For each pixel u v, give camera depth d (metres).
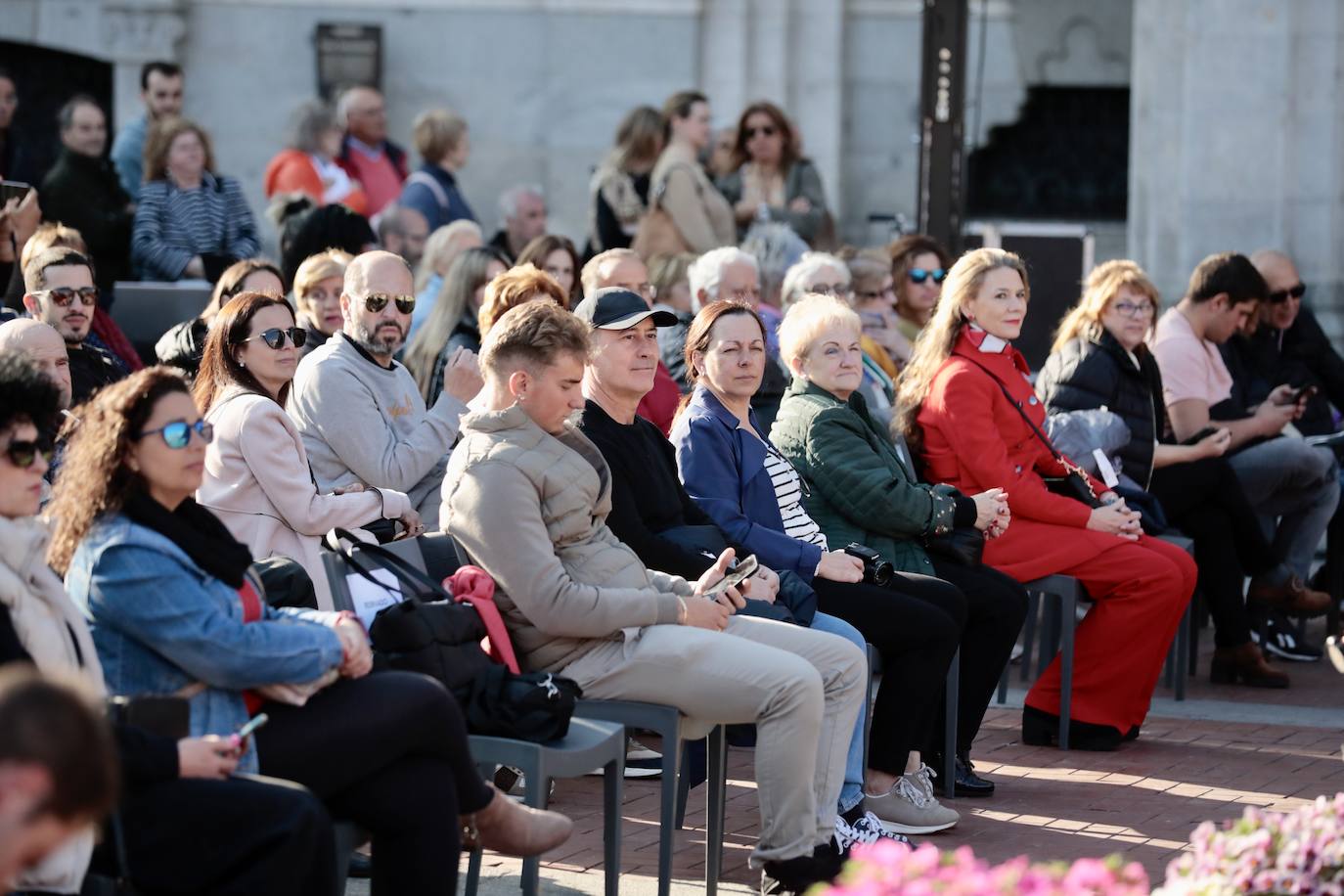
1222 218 14.74
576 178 16.25
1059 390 9.80
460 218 13.60
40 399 4.71
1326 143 14.63
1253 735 9.11
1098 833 7.27
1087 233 13.87
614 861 5.84
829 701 6.45
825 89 16.34
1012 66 17.00
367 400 7.65
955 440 8.55
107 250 12.36
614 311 6.90
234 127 16.03
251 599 5.28
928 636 7.21
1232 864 4.61
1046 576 8.66
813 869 6.13
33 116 15.96
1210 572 10.41
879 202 16.59
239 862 4.55
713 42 16.19
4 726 2.99
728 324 7.46
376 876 5.15
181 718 4.68
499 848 5.43
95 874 4.69
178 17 15.80
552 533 6.14
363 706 5.07
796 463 7.92
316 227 10.65
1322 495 11.12
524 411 6.14
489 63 16.17
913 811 7.23
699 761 7.37
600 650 6.13
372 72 16.00
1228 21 14.62
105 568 4.93
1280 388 10.92
